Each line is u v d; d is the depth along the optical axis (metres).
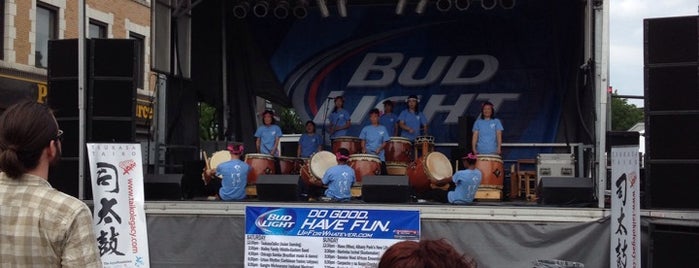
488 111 9.17
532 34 10.44
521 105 10.48
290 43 11.23
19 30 16.64
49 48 7.71
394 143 9.33
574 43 10.16
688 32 6.30
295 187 7.46
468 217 6.70
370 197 7.11
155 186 7.86
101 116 7.59
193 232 7.36
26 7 16.88
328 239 6.93
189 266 7.35
